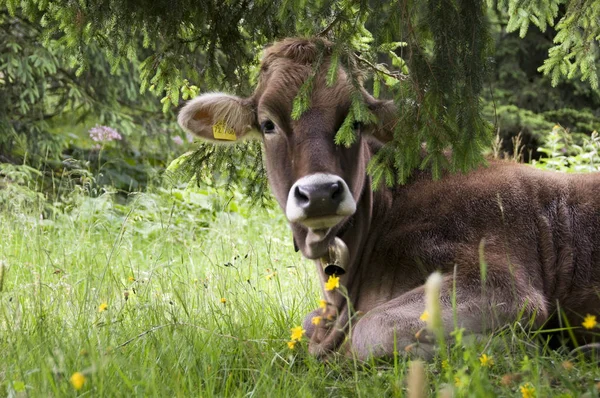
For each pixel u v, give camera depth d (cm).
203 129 914
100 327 834
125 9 1012
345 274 903
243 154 1129
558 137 1925
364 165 868
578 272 884
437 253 871
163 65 1080
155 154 2475
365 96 857
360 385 672
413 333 789
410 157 787
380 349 793
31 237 1512
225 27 1059
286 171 816
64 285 1059
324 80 813
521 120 2662
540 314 840
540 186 920
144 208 1912
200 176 1160
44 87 2208
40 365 680
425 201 910
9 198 1811
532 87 2819
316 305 1056
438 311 492
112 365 686
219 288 1041
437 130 766
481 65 775
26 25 2161
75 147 2427
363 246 912
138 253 1515
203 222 1819
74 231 1620
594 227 896
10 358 732
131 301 1026
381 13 789
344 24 871
